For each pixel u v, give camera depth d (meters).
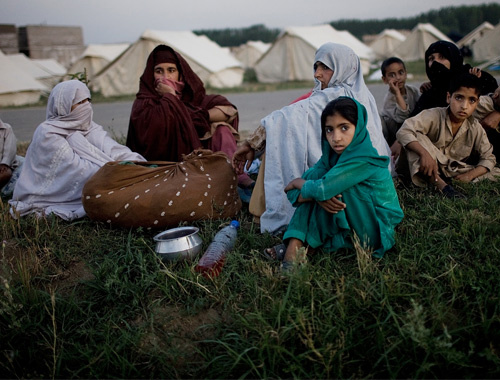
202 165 3.42
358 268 2.51
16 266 2.93
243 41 76.56
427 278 2.39
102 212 3.22
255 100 14.34
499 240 2.69
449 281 2.38
